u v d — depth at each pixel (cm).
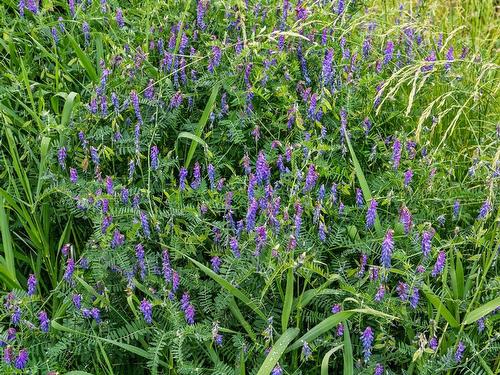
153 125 90
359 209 85
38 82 99
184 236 81
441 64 102
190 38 102
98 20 104
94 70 95
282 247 75
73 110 90
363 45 103
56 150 88
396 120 103
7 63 101
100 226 77
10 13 109
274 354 67
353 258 83
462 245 83
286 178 84
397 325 77
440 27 131
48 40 103
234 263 75
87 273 79
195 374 70
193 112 95
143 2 110
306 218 83
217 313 74
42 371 71
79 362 75
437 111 106
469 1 152
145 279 75
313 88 100
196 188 83
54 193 85
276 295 77
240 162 85
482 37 141
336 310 71
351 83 95
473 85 107
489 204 77
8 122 88
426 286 72
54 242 87
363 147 94
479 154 92
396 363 75
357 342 76
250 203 78
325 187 88
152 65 99
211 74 94
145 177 88
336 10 107
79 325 75
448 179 93
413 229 80
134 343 76
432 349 68
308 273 73
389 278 79
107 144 90
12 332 70
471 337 75
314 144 89
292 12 104
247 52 90
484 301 76
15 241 87
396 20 126
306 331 77
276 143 87
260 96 92
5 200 84
